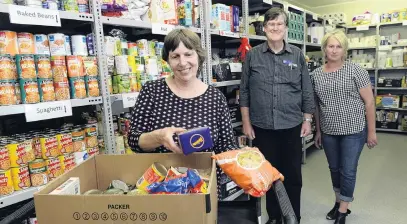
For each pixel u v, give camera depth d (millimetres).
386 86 6031
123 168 1032
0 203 1271
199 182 797
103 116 1690
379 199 3045
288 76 2248
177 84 1328
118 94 1732
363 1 6539
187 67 1252
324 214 2785
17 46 1348
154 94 1325
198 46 1282
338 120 2328
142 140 1148
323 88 2354
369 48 6324
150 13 1976
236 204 1208
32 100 1335
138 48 1927
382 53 6031
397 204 2928
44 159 1450
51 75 1420
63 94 1455
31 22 1297
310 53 6219
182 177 807
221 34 2559
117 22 1708
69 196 660
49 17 1366
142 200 645
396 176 3623
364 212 2797
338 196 2637
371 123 2359
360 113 2303
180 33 1242
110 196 649
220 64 2666
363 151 4703
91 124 1716
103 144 1768
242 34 2850
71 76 1510
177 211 643
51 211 672
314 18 4531
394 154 4488
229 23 2717
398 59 5844
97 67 1638
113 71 1751
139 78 1832
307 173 3859
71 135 1562
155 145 1129
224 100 1357
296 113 2295
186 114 1284
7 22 1635
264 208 2891
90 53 1633
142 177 944
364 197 3098
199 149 948
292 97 2268
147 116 1312
